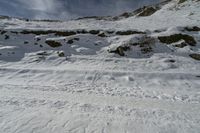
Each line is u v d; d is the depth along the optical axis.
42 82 13.27
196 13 33.31
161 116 8.02
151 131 6.82
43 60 18.75
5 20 34.25
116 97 10.45
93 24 32.19
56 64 17.94
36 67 17.03
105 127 7.03
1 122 7.23
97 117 7.77
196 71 15.80
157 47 21.61
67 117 7.71
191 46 21.97
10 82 12.93
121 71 15.25
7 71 15.44
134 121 7.51
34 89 11.36
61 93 10.82
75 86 12.54
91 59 18.83
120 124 7.25
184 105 9.41
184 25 26.28
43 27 28.89
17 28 26.36
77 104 9.12
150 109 8.75
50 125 7.08
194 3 40.59
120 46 21.06
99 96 10.55
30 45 22.66
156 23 30.67
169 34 23.52
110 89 12.08
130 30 26.17
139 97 10.56
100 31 26.50
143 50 20.89
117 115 8.01
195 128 7.05
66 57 19.28
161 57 19.22
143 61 18.34
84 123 7.27
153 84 13.31
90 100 9.79
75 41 23.47
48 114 7.93
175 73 14.65
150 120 7.62
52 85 12.54
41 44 22.84
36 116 7.73
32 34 25.59
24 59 19.05
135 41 21.97
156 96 10.82
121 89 12.15
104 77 14.48
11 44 22.45
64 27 29.39
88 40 23.80
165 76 14.38
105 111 8.38
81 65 17.47
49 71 15.38
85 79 14.19
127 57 19.88
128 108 8.80
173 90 12.12
